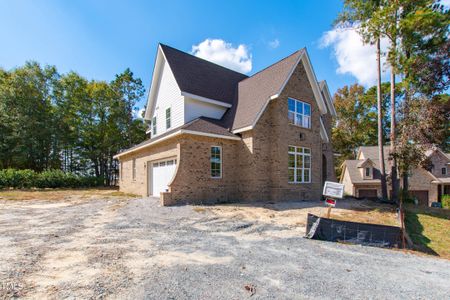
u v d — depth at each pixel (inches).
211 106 653.3
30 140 1146.7
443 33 474.9
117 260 191.9
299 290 149.8
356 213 426.6
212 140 535.2
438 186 1087.6
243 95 660.7
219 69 788.6
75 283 149.9
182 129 482.0
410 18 463.5
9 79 1182.3
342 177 1254.9
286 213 410.0
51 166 1299.2
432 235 339.6
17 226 313.0
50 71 1293.1
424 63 502.0
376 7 537.3
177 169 483.2
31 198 648.4
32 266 176.9
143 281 155.2
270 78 625.6
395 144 543.2
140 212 404.8
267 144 565.6
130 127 1376.7
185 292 142.0
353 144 1550.2
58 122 1263.5
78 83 1338.6
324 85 943.0
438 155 1122.0
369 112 1465.3
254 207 456.1
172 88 673.0
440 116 471.5
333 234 276.1
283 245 247.9
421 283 170.7
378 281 170.1
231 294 141.4
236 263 192.7
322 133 749.9
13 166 1202.0
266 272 176.7
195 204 483.2
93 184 1154.7
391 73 566.9
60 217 373.4
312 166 639.1
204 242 249.0
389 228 269.0
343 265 198.5
